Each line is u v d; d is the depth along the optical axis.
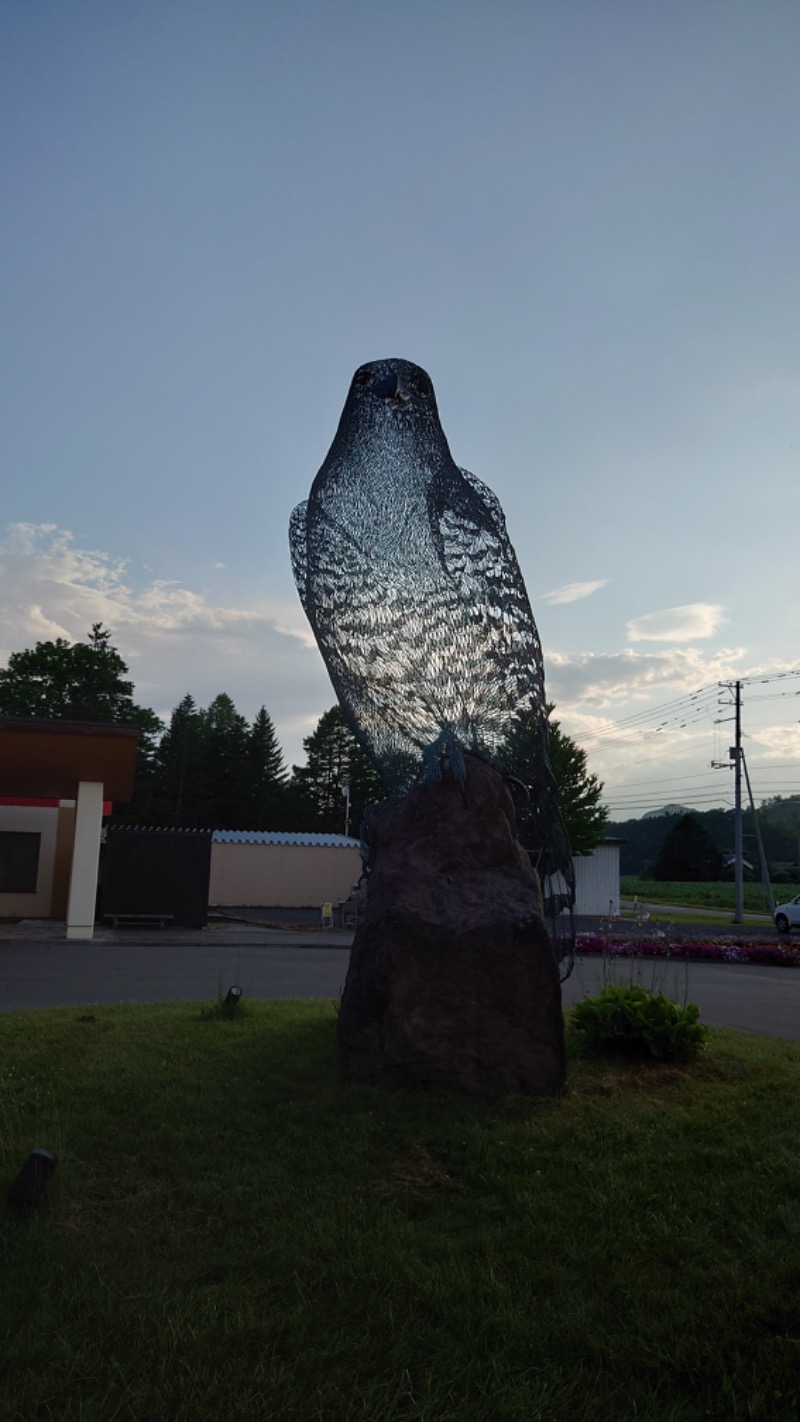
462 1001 5.83
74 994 11.11
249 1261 3.85
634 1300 3.60
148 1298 3.53
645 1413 3.04
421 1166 4.82
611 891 35.25
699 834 77.38
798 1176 4.58
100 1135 5.07
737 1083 6.23
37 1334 3.30
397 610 6.28
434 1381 3.16
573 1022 7.26
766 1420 3.00
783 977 16.83
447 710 6.36
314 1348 3.28
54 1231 4.01
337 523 6.35
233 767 64.38
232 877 33.53
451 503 6.35
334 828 69.50
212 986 12.05
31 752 17.00
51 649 49.19
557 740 34.69
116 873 22.92
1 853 23.78
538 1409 3.02
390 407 6.42
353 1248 3.94
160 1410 2.94
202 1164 4.75
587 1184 4.59
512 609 6.41
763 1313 3.49
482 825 6.25
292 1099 5.68
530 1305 3.57
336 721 72.00
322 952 17.97
